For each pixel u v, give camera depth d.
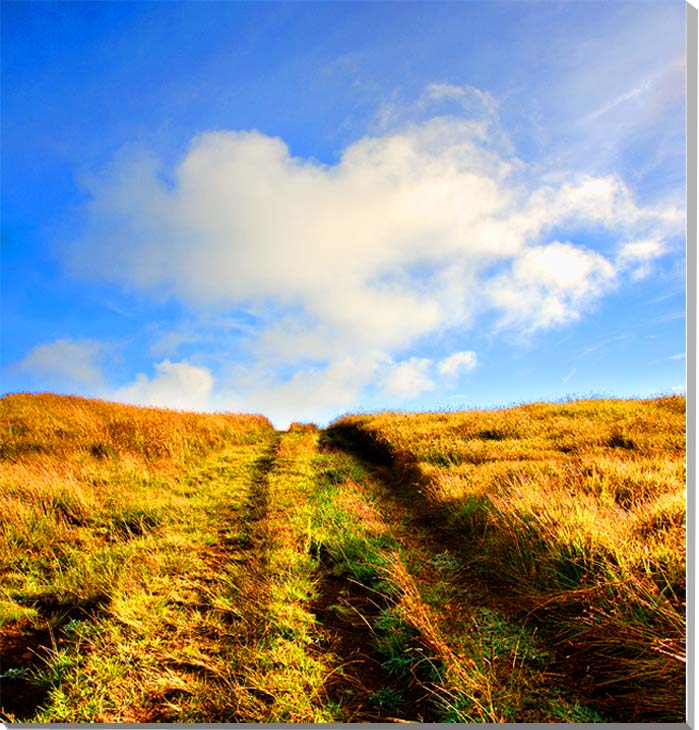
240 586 4.43
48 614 4.00
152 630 3.72
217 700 2.96
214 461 10.31
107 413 13.24
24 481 6.68
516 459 8.62
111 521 5.97
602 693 2.86
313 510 6.78
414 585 4.19
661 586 3.49
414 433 12.56
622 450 8.43
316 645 3.67
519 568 4.50
